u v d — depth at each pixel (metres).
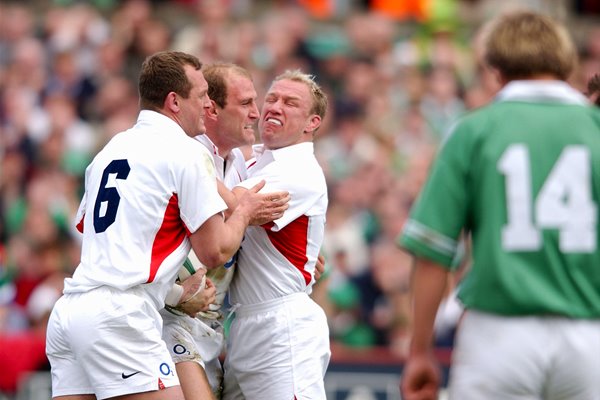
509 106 16.20
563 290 15.65
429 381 16.23
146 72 18.58
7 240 39.97
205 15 48.03
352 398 30.25
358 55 50.16
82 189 40.72
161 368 17.77
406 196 42.81
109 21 48.16
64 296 18.20
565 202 15.79
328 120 46.16
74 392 18.08
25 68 44.28
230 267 19.36
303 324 19.20
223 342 19.89
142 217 17.80
